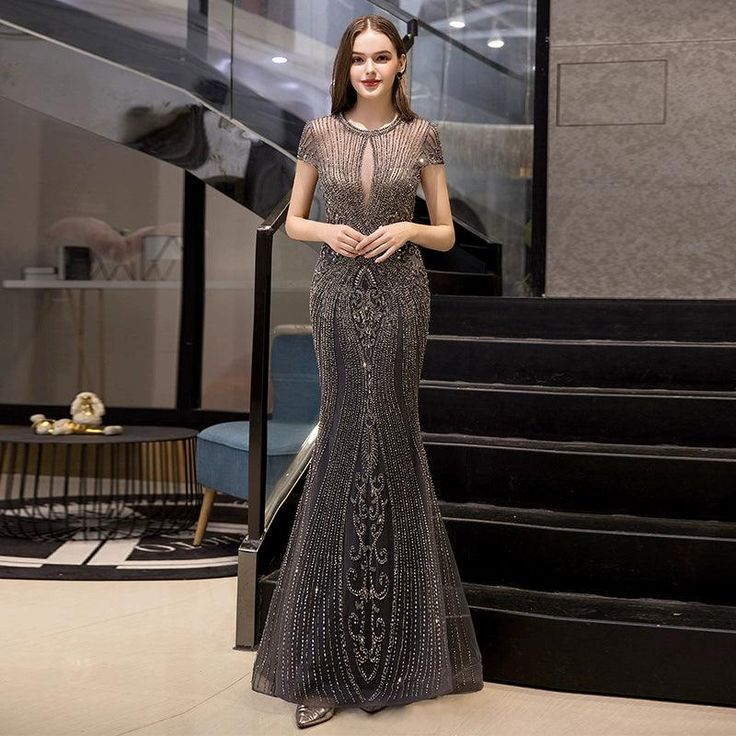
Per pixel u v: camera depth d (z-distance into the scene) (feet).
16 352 24.17
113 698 9.90
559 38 20.20
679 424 12.76
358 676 9.68
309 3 17.54
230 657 11.22
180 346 23.32
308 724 9.37
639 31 19.92
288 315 12.67
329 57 17.67
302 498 10.35
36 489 17.81
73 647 11.40
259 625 11.47
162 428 18.56
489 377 14.20
